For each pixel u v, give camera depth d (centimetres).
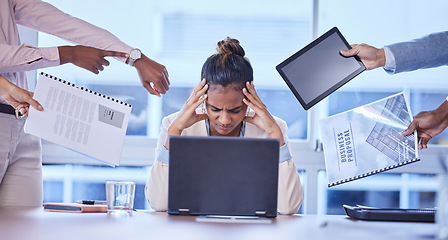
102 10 321
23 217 151
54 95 177
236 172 158
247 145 158
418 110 328
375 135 175
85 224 137
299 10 324
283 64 199
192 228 131
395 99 177
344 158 177
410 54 204
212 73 198
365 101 327
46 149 324
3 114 198
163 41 322
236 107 200
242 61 201
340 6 324
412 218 160
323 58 200
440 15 323
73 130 176
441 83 326
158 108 326
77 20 228
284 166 201
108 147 176
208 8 322
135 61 226
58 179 328
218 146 158
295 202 199
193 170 158
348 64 200
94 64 216
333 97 327
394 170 326
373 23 324
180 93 326
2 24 206
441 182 113
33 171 213
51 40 326
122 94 325
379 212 160
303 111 328
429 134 207
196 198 158
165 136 223
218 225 138
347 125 180
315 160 324
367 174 173
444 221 112
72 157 325
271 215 159
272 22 323
